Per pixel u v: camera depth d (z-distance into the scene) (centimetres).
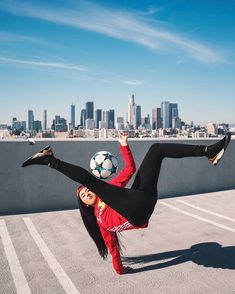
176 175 903
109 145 796
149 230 608
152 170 340
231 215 711
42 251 504
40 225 631
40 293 381
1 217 682
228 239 562
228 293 381
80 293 381
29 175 725
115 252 418
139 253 500
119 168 809
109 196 330
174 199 863
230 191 968
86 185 330
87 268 446
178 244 538
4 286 398
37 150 728
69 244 532
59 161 325
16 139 720
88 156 776
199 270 439
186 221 666
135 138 850
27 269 443
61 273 431
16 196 716
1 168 702
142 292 381
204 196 901
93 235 420
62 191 757
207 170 957
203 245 533
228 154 997
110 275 425
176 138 888
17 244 532
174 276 422
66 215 700
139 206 332
